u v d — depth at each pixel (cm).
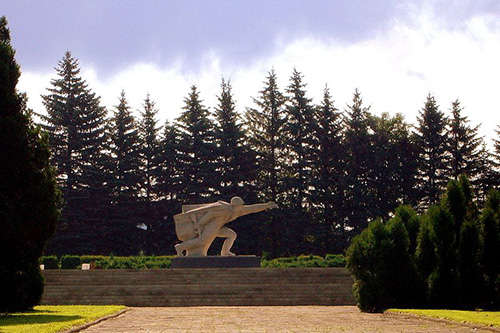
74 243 6788
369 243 2728
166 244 7262
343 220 7219
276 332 1697
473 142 7144
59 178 6906
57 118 7081
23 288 2392
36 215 2388
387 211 7212
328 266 4859
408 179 7169
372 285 2662
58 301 3369
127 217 7088
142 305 3356
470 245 2638
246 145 7238
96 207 6969
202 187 7119
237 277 3681
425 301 2644
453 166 7162
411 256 2709
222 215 4256
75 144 7038
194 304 3369
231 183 7169
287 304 3394
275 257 7106
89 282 3600
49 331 1594
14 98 2417
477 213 2786
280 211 6988
